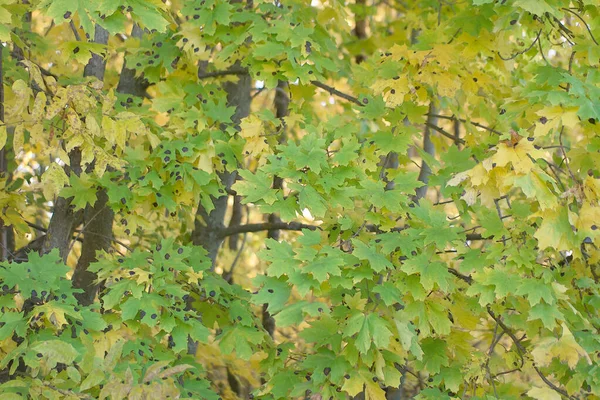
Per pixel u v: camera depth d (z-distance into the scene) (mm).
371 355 3670
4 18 3463
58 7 3312
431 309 3863
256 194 3670
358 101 5227
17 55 5113
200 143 4676
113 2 3391
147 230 6484
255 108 9133
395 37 7316
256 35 4578
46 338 3646
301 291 3428
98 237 5348
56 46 5691
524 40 6148
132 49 5180
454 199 4598
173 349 4109
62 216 4715
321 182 3746
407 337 3541
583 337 4137
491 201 3609
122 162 3688
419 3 6648
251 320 4547
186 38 4832
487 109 5312
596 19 4395
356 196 4020
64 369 4355
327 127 4527
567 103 3605
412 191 3959
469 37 4770
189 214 6133
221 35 4785
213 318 4910
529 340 4938
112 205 4660
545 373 4586
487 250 3834
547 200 3291
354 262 3662
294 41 4512
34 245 5082
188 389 4324
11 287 3730
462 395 4344
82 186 4543
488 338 5648
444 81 4438
